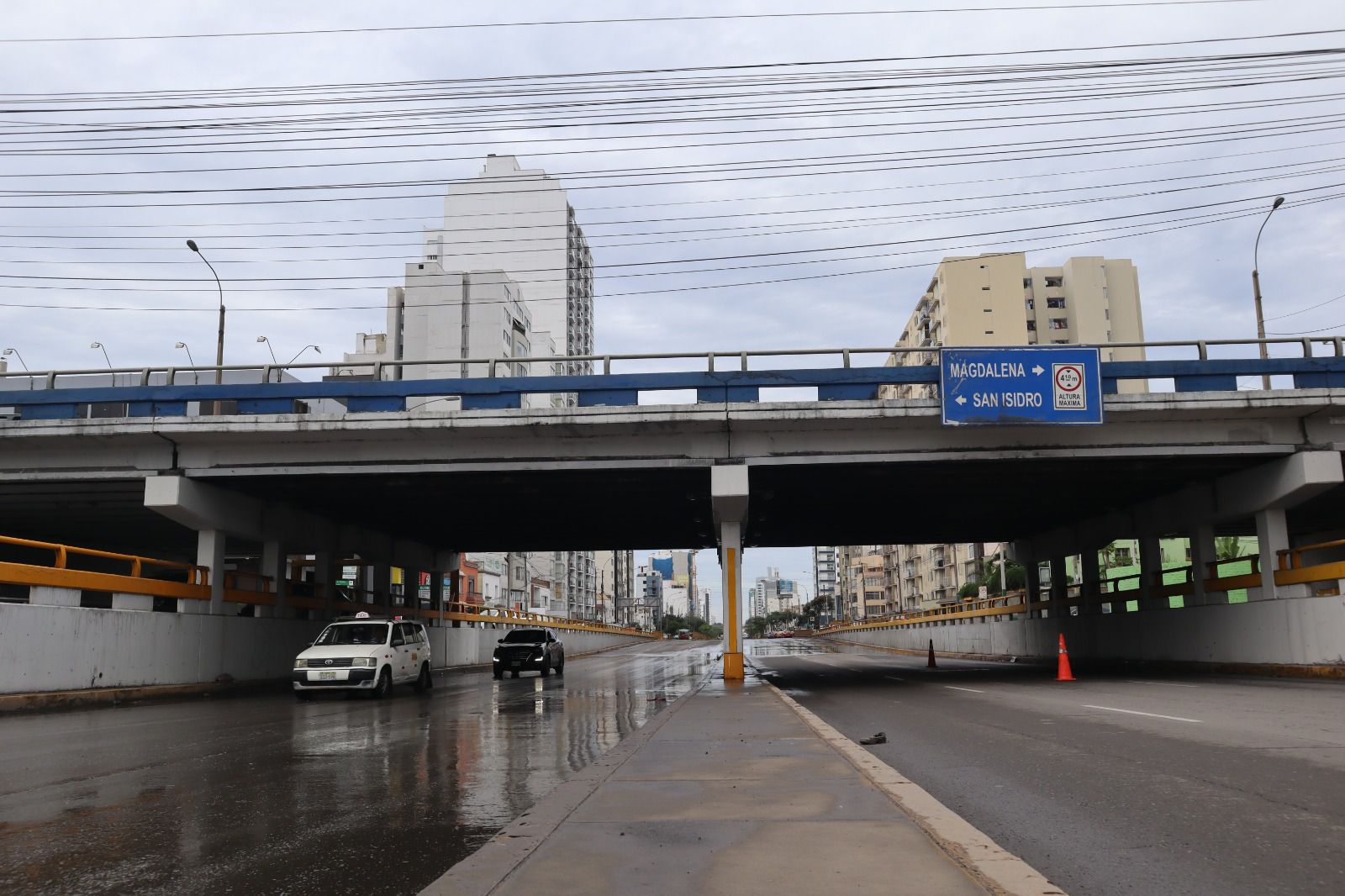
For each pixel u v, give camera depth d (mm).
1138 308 101625
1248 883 5168
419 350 95312
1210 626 27641
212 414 28641
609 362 24406
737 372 24297
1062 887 5152
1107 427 24172
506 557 103938
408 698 21828
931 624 68750
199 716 17078
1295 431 24078
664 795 7188
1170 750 10188
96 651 20750
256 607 29328
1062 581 41375
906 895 4504
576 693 23469
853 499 31641
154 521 33719
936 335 99688
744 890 4629
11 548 39469
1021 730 12891
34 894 5242
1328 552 40344
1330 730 11609
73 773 9719
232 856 6059
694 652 78562
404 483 26812
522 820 6348
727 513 25531
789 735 11383
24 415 24906
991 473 26672
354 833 6691
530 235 130125
